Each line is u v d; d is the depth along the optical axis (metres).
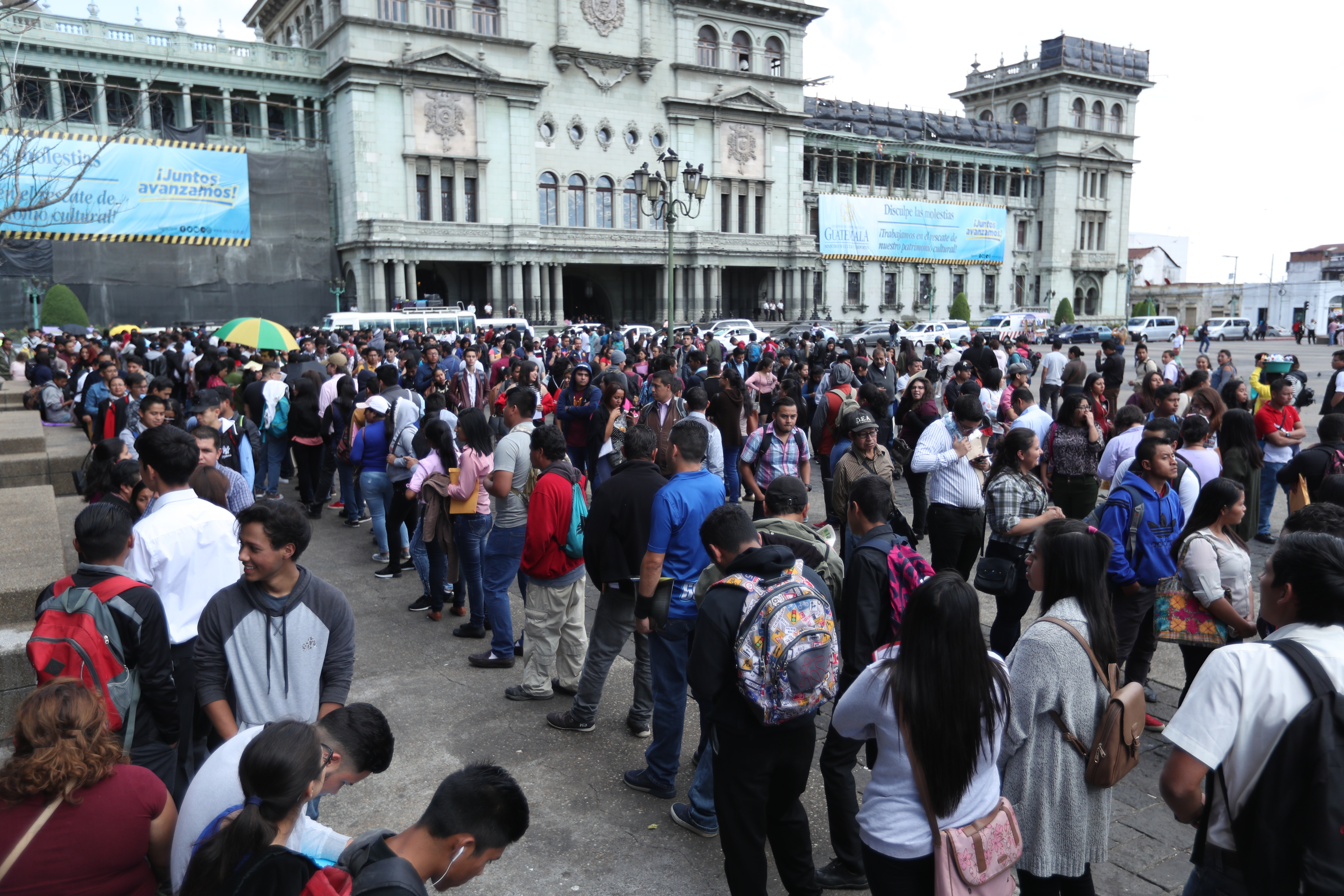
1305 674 2.50
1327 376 29.97
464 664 7.19
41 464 10.07
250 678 3.84
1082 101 73.25
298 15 49.91
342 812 5.03
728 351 29.67
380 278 44.47
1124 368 16.44
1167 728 2.67
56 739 2.72
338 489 14.41
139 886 2.87
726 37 54.38
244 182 42.28
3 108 35.66
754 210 56.62
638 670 5.83
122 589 3.74
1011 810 3.07
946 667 2.87
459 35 45.47
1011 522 5.84
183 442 4.59
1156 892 4.28
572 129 49.94
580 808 5.07
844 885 4.31
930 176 67.50
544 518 6.16
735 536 4.03
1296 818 2.40
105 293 40.72
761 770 3.74
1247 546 9.53
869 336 47.03
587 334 34.53
